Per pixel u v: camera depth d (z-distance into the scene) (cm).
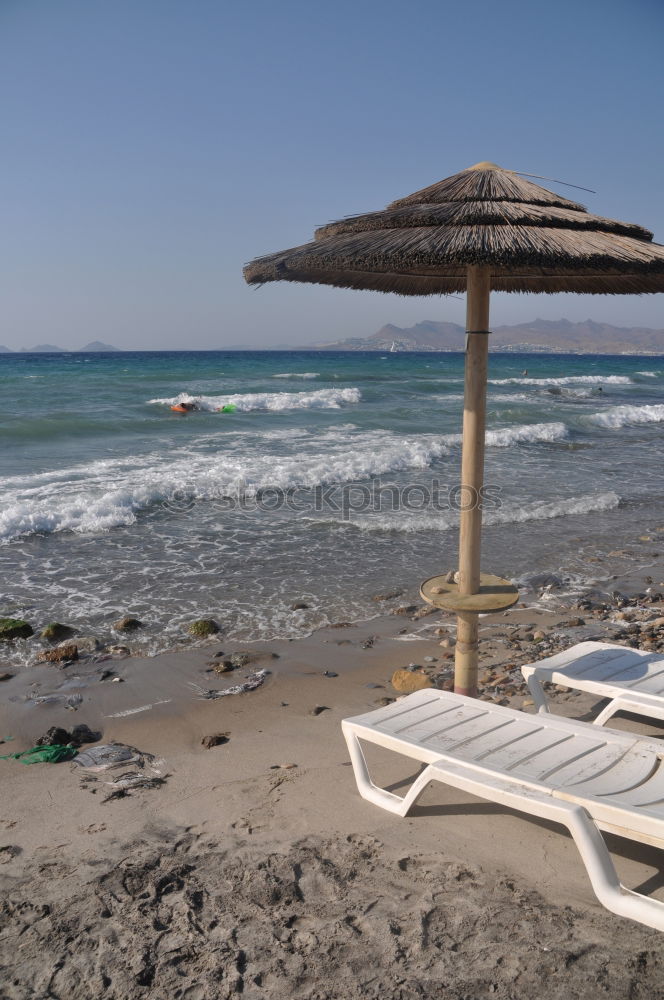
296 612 715
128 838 336
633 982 236
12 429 1714
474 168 354
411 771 397
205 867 309
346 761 417
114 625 670
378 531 1004
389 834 332
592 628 672
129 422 1894
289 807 361
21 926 271
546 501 1193
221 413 2292
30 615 697
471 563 363
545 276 422
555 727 342
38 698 528
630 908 260
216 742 452
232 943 260
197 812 360
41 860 318
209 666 589
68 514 999
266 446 1617
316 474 1305
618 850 317
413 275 443
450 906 279
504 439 1834
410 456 1470
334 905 281
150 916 276
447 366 6153
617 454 1709
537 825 339
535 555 916
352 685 552
